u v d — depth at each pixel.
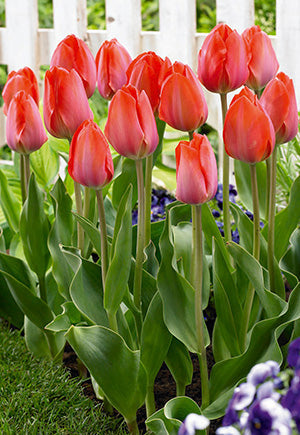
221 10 2.25
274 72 1.56
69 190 2.03
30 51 2.60
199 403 1.64
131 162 1.66
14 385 1.67
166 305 1.48
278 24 2.17
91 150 1.39
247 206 1.72
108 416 1.64
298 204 1.58
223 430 1.22
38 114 1.57
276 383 1.27
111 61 1.54
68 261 1.55
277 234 1.61
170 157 2.53
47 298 1.77
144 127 1.39
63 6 2.50
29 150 1.58
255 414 1.22
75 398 1.65
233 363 1.48
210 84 1.49
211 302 1.93
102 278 1.50
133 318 1.59
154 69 1.49
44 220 1.68
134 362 1.48
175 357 1.55
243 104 1.37
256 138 1.38
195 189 1.37
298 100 2.19
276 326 1.46
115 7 2.42
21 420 1.60
